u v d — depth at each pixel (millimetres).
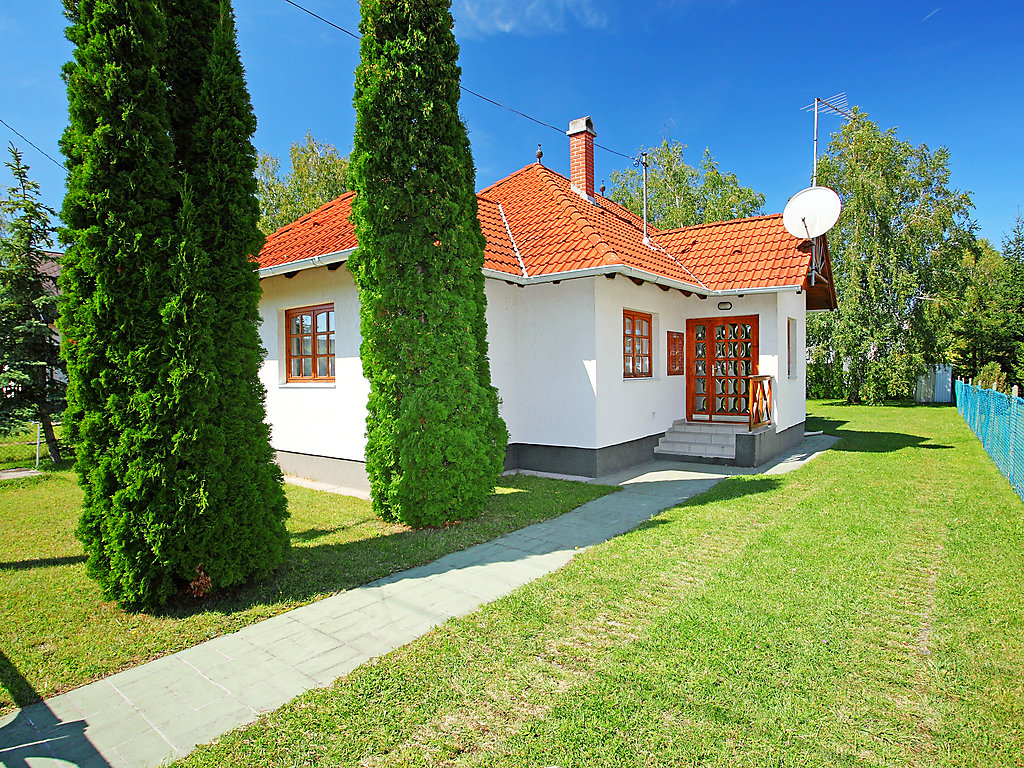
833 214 10781
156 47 4203
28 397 11484
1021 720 2744
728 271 11633
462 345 6625
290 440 10133
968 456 10695
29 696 3143
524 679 3178
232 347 4535
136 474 4117
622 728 2721
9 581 4930
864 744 2584
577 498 7738
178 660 3533
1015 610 3945
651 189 30031
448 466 6531
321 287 9344
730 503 7203
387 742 2664
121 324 4105
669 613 3977
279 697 3090
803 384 13773
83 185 3998
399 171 6270
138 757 2609
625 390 10047
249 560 4566
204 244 4457
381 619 4062
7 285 11312
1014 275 23266
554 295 9539
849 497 7379
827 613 3920
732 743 2600
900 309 22797
